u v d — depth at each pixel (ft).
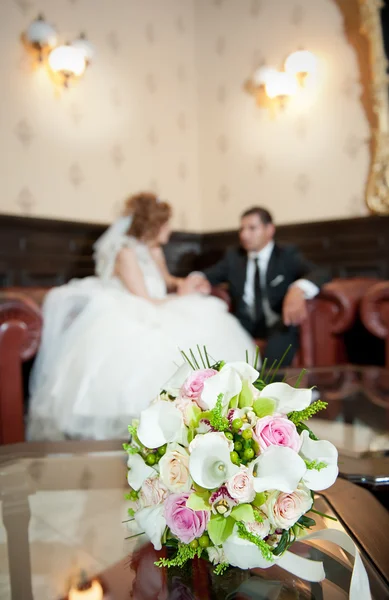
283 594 1.96
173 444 2.03
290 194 12.41
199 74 13.73
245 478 1.85
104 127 11.55
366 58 11.05
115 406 6.66
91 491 3.06
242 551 1.94
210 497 1.93
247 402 2.06
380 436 4.35
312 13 11.72
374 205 11.00
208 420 2.01
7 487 3.13
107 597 1.98
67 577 2.13
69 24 10.73
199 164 13.94
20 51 9.97
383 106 10.68
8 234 9.93
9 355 6.56
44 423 7.14
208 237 13.79
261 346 9.09
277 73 12.16
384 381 6.61
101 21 11.36
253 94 12.80
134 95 12.18
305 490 1.98
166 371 6.84
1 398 6.54
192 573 2.11
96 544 2.40
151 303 8.00
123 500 2.92
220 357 7.32
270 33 12.39
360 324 10.75
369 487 3.28
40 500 2.93
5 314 6.55
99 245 9.16
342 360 9.58
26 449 3.81
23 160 10.13
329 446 2.02
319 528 2.47
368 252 11.19
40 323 6.76
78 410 6.72
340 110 11.51
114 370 6.79
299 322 8.45
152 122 12.66
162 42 12.83
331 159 11.73
